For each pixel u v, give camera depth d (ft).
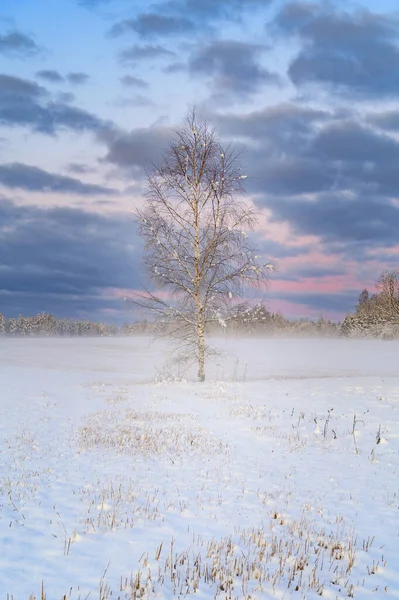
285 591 18.20
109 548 21.25
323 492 31.94
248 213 83.05
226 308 86.33
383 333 261.44
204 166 83.30
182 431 48.93
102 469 34.91
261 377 108.06
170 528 24.11
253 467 37.52
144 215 83.87
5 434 46.65
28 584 17.61
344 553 22.06
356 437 46.55
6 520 23.98
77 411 61.62
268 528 25.04
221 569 19.39
